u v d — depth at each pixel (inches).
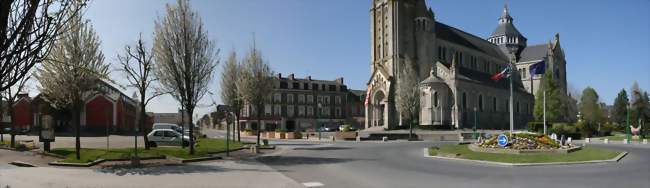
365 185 595.2
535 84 4293.8
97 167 808.9
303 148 1453.0
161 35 1027.3
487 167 832.3
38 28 259.8
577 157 961.5
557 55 4500.5
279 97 4539.9
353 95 5054.1
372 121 3277.6
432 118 2984.7
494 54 4232.3
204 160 964.0
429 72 3297.2
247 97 1581.0
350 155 1134.4
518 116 3843.5
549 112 3159.5
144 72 1273.4
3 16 235.3
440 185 594.9
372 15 3474.4
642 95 3816.4
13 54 246.1
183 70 1026.1
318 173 732.0
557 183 612.4
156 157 936.3
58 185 582.9
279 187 571.5
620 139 2201.0
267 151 1295.5
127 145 1423.5
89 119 2625.5
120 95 2940.5
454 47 3612.2
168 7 1029.8
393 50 3253.0
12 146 1259.8
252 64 1599.4
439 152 1136.8
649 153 1186.6
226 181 619.8
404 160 983.6
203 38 1058.7
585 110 3826.3
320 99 4768.7
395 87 3181.6
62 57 847.1
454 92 3048.7
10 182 609.0
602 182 622.8
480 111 3319.4
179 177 663.1
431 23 3378.4
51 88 880.3
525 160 911.7
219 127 5324.8
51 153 1011.3
